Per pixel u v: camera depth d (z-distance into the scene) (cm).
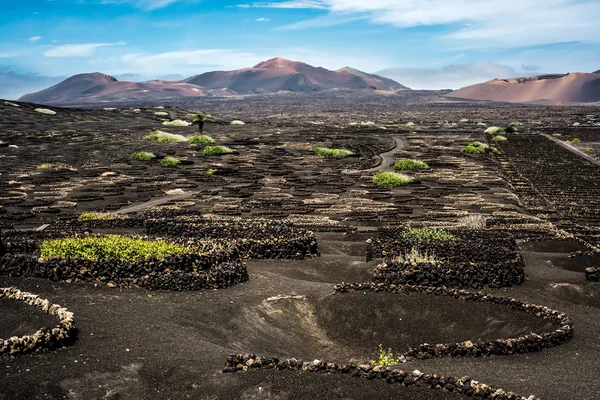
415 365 1464
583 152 8781
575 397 1277
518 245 3259
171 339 1570
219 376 1363
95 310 1733
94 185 5588
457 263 2398
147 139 9525
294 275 2502
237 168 6988
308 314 1973
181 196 5156
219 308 1888
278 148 8881
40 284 1917
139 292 1964
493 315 1873
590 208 4828
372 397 1260
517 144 9794
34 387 1278
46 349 1433
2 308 1673
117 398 1283
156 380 1349
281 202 4816
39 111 12669
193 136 9956
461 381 1284
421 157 8131
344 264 2702
